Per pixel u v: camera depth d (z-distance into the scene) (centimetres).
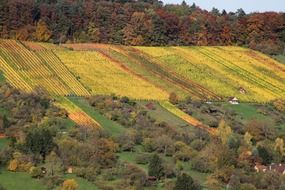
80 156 17212
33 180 15675
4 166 16375
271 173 17525
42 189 15138
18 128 18575
